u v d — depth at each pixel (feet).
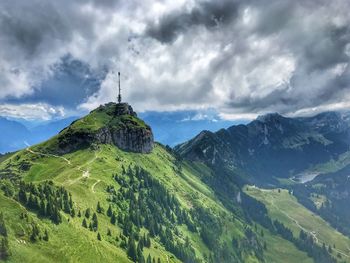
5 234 636.89
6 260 596.29
